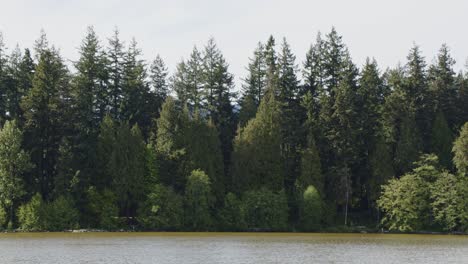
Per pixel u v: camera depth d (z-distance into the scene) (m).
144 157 89.62
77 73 96.00
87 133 89.88
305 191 89.06
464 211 84.19
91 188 84.94
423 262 47.81
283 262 46.53
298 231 87.81
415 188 86.50
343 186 92.69
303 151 93.25
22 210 81.25
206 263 45.56
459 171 88.06
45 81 89.19
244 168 91.38
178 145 91.00
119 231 82.50
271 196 88.31
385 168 92.31
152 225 84.50
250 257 49.59
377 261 48.12
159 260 47.03
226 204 87.88
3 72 95.12
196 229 85.44
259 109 94.88
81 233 78.38
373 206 93.31
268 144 92.81
